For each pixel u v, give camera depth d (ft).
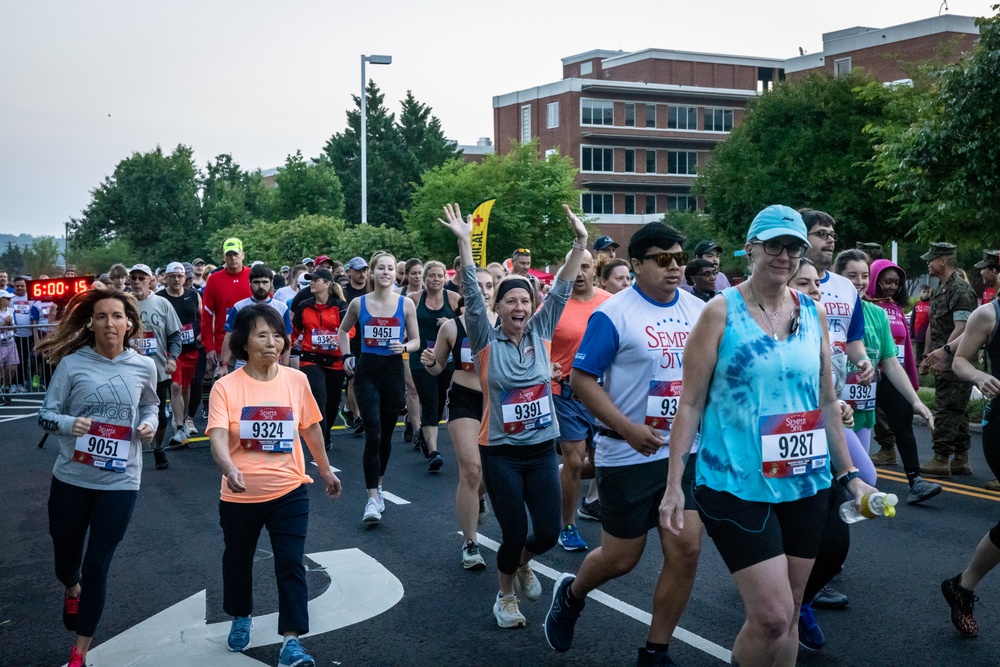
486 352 17.11
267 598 19.16
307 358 31.78
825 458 12.29
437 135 268.21
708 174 116.47
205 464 33.94
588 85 236.22
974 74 48.70
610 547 14.65
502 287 17.31
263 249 159.94
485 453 17.11
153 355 32.55
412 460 33.88
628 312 14.92
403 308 25.85
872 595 18.76
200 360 38.99
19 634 17.54
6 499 29.14
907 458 26.03
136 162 257.96
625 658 15.80
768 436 11.92
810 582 15.47
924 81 102.22
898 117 101.65
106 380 15.92
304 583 15.67
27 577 21.17
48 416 15.65
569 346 22.34
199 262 61.36
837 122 105.19
